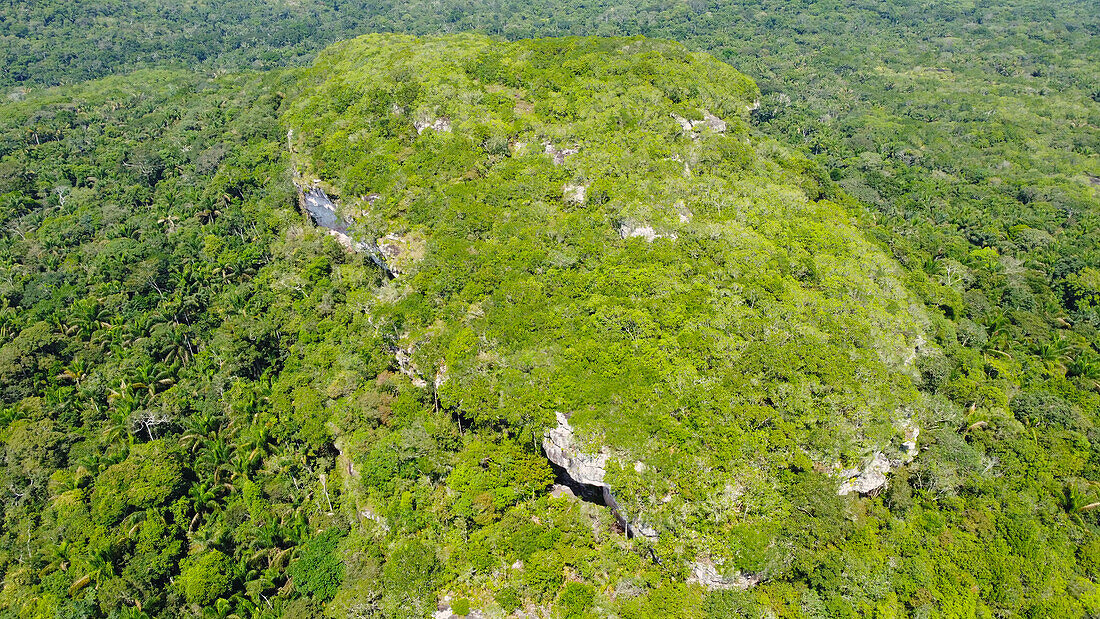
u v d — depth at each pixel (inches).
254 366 2960.1
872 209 4055.1
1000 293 3334.2
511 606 1847.9
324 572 2175.2
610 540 1957.4
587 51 3939.5
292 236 3543.3
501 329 2308.1
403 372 2591.0
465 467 2156.7
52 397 2733.8
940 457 2228.1
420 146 3272.6
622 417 1924.2
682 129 3307.1
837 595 1824.6
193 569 2175.2
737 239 2610.7
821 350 2164.1
